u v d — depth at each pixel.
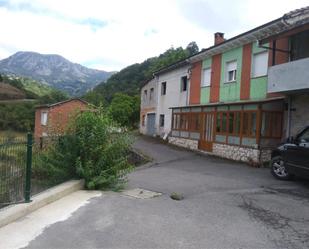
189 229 5.82
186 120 23.16
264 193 9.02
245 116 16.86
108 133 9.80
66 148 9.48
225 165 15.55
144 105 35.44
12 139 6.88
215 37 25.86
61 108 33.41
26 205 6.54
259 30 17.12
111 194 8.54
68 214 6.52
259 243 5.24
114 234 5.48
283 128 16.03
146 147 23.06
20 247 4.89
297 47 15.34
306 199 8.31
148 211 6.93
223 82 20.84
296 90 13.84
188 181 10.98
